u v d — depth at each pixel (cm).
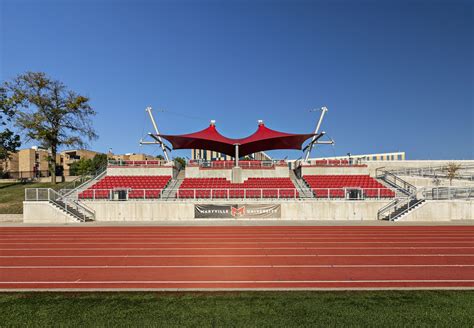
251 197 2434
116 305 677
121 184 2809
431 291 757
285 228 1894
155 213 2280
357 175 3094
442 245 1372
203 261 1098
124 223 2130
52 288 816
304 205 2291
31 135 3378
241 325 573
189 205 2283
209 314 623
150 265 1048
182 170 3616
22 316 619
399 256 1166
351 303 680
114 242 1464
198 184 2891
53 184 3519
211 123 3584
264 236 1608
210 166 3247
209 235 1644
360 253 1216
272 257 1153
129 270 987
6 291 778
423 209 2222
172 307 662
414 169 3494
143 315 620
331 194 2455
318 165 3148
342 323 580
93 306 671
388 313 623
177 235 1647
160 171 3091
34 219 2195
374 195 2452
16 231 1830
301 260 1106
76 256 1191
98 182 2834
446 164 3647
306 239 1521
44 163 6831
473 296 719
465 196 2350
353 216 2298
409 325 573
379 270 975
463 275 919
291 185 2875
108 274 942
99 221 2241
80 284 852
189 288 806
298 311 637
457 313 623
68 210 2239
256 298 716
